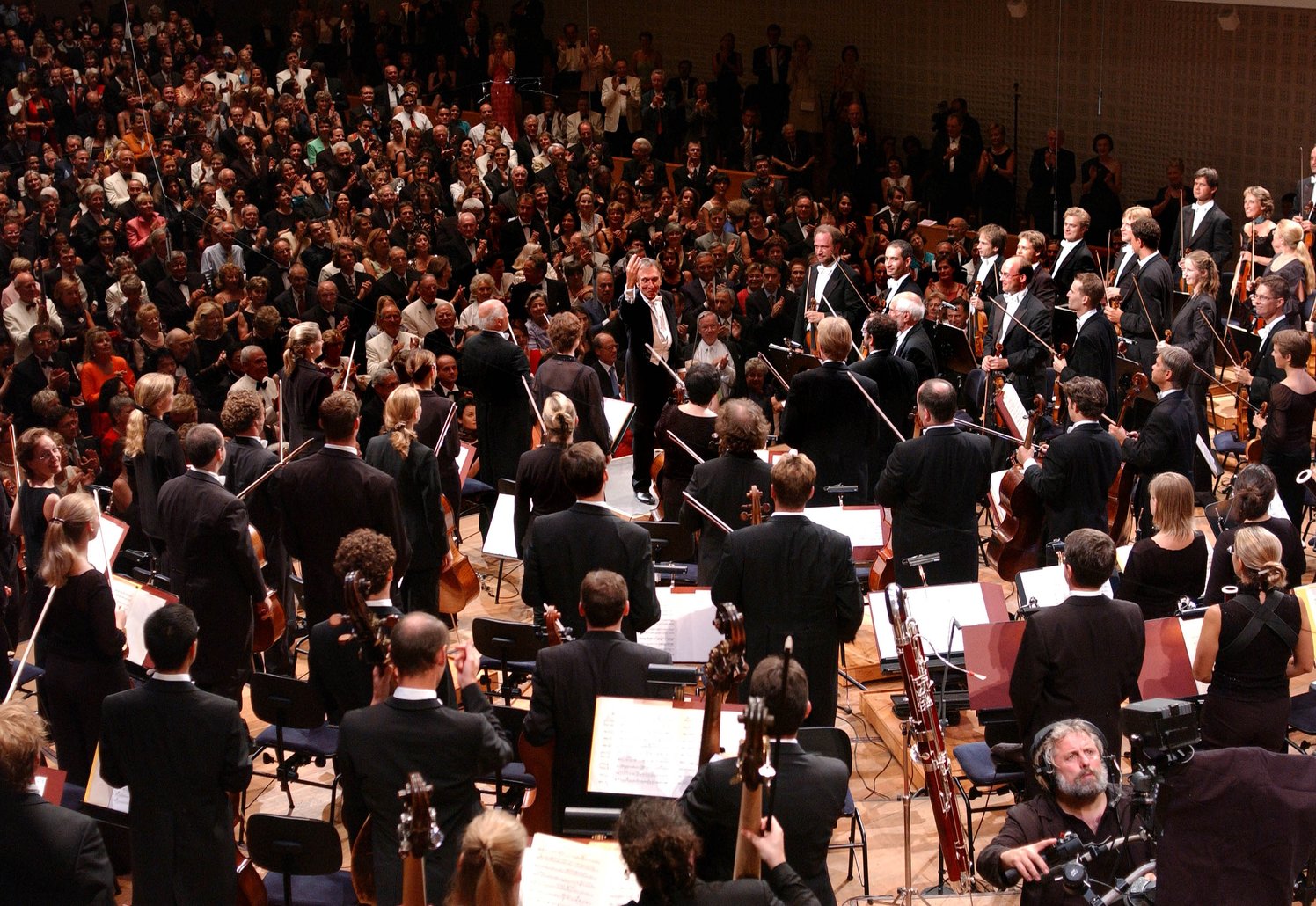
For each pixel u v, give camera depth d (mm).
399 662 6148
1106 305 14844
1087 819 5801
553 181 21078
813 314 14531
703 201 21609
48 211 15562
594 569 7922
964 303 15234
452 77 25219
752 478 9047
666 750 6406
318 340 12281
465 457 11664
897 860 8125
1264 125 19109
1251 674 7473
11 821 5801
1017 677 7160
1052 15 21703
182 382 13602
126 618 8367
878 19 24500
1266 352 12820
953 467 9344
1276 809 5254
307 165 20797
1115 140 21266
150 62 23141
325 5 27031
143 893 6602
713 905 4652
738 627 5629
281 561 10391
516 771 7715
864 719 9820
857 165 22844
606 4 27500
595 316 16766
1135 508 11695
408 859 4930
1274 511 9195
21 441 9539
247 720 9844
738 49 26750
